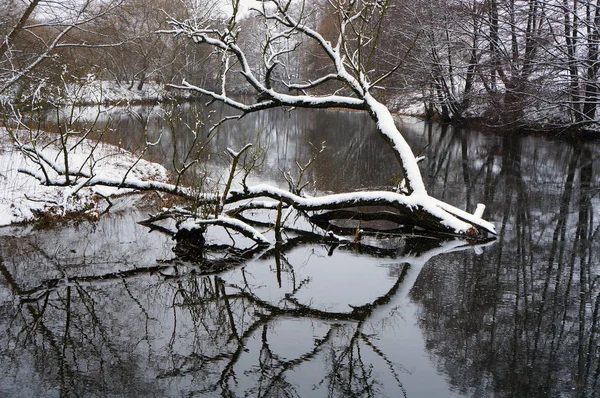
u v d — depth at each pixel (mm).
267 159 17844
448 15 27297
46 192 11055
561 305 6699
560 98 22797
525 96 23969
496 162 17953
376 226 10672
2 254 8523
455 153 19938
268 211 11789
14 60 14648
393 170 16141
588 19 22281
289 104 11234
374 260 8562
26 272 7762
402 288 7293
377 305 6723
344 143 22250
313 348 5617
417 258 8617
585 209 11742
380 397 4684
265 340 5789
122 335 5852
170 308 6633
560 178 15188
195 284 7480
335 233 10172
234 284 7492
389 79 31203
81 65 15898
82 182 11047
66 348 5520
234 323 6211
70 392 4688
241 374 5062
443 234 10000
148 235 9805
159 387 4809
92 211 11188
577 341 5758
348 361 5316
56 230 9969
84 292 7098
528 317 6363
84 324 6121
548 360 5359
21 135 13445
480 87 29609
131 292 7141
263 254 8891
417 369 5188
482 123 28000
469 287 7328
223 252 8953
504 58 24969
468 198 12844
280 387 4844
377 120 10891
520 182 14750
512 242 9430
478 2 26547
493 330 6027
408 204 10000
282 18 11875
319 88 40219
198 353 5484
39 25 14703
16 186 11180
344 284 7500
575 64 21859
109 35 16500
